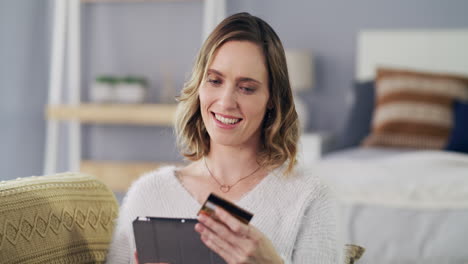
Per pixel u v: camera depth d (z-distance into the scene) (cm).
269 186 118
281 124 122
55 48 453
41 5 447
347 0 458
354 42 459
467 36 433
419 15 446
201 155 127
